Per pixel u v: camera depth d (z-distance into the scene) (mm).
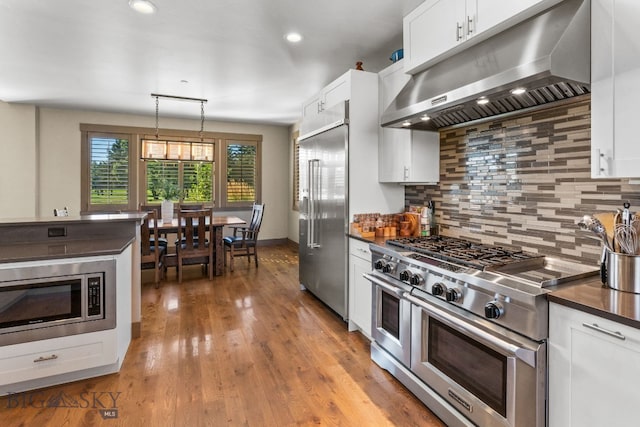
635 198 1649
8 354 2016
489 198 2475
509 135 2312
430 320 2014
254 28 2912
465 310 1792
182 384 2230
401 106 2301
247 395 2123
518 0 1672
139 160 6441
